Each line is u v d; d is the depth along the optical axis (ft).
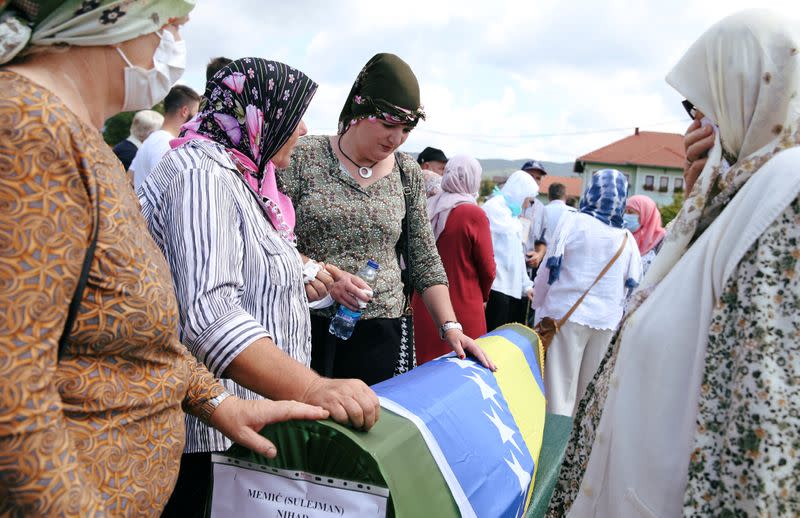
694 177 5.84
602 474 5.52
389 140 8.79
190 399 4.58
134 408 3.71
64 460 3.09
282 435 4.60
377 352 9.13
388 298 9.20
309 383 4.76
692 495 4.71
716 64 5.22
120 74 4.00
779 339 4.44
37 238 3.05
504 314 19.80
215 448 5.52
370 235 9.04
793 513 4.31
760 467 4.32
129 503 3.65
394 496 4.43
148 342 3.69
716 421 4.72
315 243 8.95
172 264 5.09
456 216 14.20
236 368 4.78
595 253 16.52
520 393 8.65
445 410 6.02
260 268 5.59
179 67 4.24
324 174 8.98
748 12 5.14
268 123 6.05
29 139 3.06
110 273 3.43
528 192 25.86
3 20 3.49
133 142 20.11
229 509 4.69
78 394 3.42
